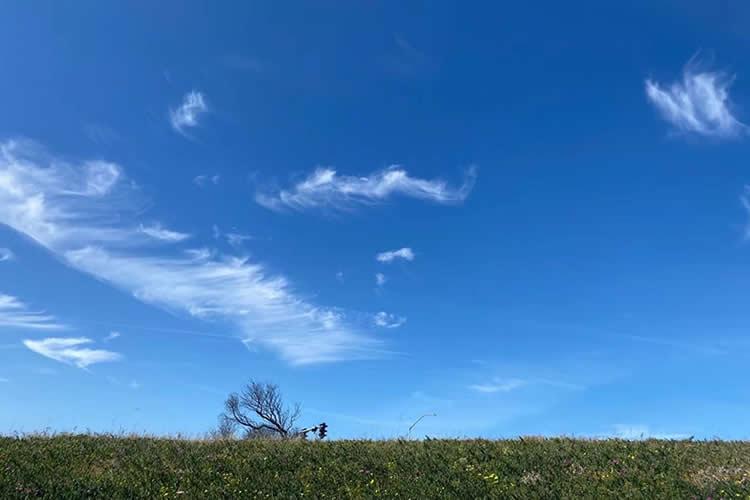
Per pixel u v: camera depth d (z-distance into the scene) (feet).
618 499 38.60
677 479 41.52
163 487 42.80
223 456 53.11
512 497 40.24
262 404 126.31
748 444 54.24
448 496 41.14
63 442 57.98
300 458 51.85
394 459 51.19
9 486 41.14
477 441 58.23
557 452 51.16
